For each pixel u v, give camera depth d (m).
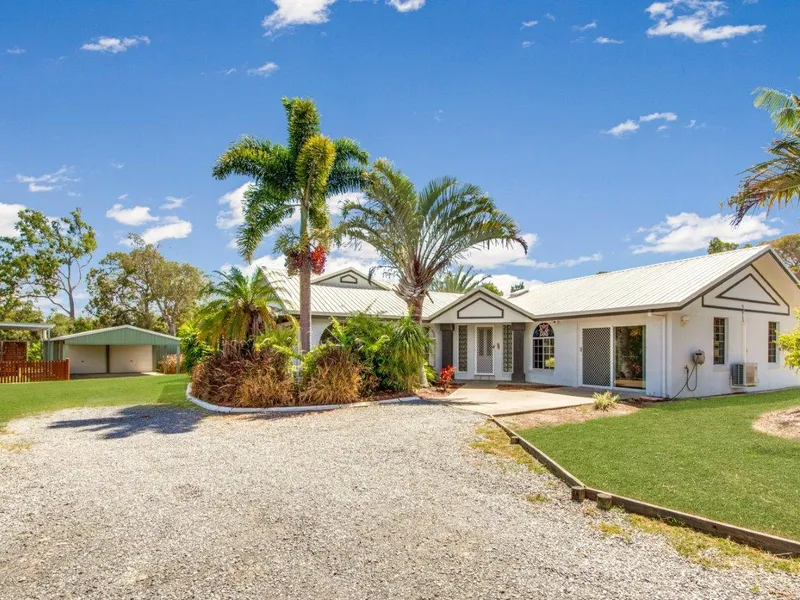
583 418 10.38
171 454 7.97
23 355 32.50
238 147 15.88
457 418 10.41
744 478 6.18
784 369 17.50
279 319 18.41
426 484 6.31
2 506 5.61
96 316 44.53
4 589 3.78
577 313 16.23
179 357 32.47
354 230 16.16
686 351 14.47
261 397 12.45
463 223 16.19
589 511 5.38
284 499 5.78
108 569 4.09
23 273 40.97
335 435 9.18
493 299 19.11
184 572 4.04
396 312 20.66
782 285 17.27
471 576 3.96
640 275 17.81
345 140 17.38
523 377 18.80
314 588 3.78
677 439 8.33
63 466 7.30
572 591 3.72
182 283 45.75
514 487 6.18
